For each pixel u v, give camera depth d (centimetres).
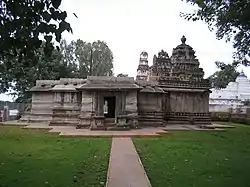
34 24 541
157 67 3762
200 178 1012
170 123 3469
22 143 1830
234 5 1300
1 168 1144
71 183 931
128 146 1719
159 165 1208
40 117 3319
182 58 3662
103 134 2280
